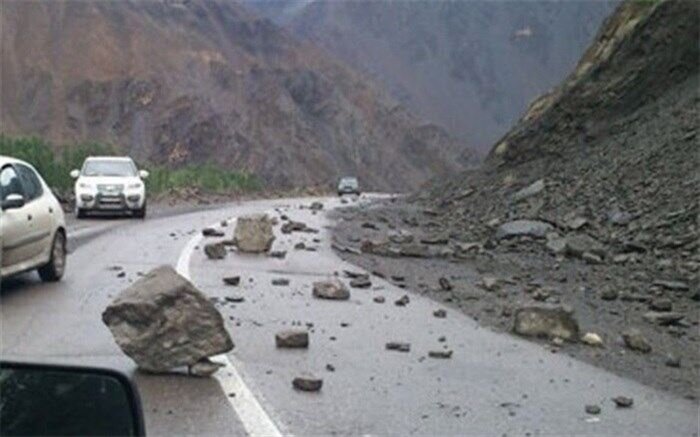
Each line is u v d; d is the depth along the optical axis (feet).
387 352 32.30
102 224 91.81
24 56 555.28
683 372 31.30
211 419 22.76
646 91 123.95
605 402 26.20
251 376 27.61
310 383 26.18
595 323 40.88
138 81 531.91
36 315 36.50
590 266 65.05
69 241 70.33
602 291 51.78
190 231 83.71
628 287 53.88
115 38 580.71
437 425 23.15
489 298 47.34
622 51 132.98
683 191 82.33
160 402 24.17
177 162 487.20
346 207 155.63
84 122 520.42
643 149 101.55
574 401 26.18
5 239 40.37
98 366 10.97
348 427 22.68
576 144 127.65
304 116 595.06
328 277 53.11
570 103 134.72
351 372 28.86
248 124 545.03
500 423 23.53
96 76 546.67
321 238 80.94
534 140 137.90
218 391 25.61
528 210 106.22
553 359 32.09
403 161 642.22
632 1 140.26
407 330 36.78
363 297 45.68
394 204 168.35
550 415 24.52
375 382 27.61
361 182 594.65
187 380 26.78
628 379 29.43
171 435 21.33
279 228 93.86
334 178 556.51
